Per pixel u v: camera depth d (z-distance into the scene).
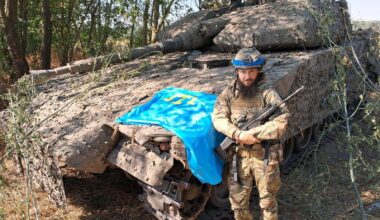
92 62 7.64
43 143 5.45
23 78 6.22
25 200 5.45
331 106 7.81
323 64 7.77
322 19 6.58
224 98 4.59
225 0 11.16
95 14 16.17
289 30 7.66
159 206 5.20
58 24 15.52
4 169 5.84
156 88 6.25
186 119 4.92
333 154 8.20
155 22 16.05
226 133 4.41
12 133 5.31
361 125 9.58
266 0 10.06
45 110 6.36
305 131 8.00
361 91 9.33
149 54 8.37
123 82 6.91
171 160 4.71
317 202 6.09
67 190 6.98
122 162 5.10
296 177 7.17
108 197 6.73
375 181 6.95
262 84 4.48
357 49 9.41
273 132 4.24
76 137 5.27
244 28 8.23
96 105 6.02
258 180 4.55
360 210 5.94
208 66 7.07
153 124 4.98
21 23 13.84
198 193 5.24
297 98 6.66
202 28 8.85
